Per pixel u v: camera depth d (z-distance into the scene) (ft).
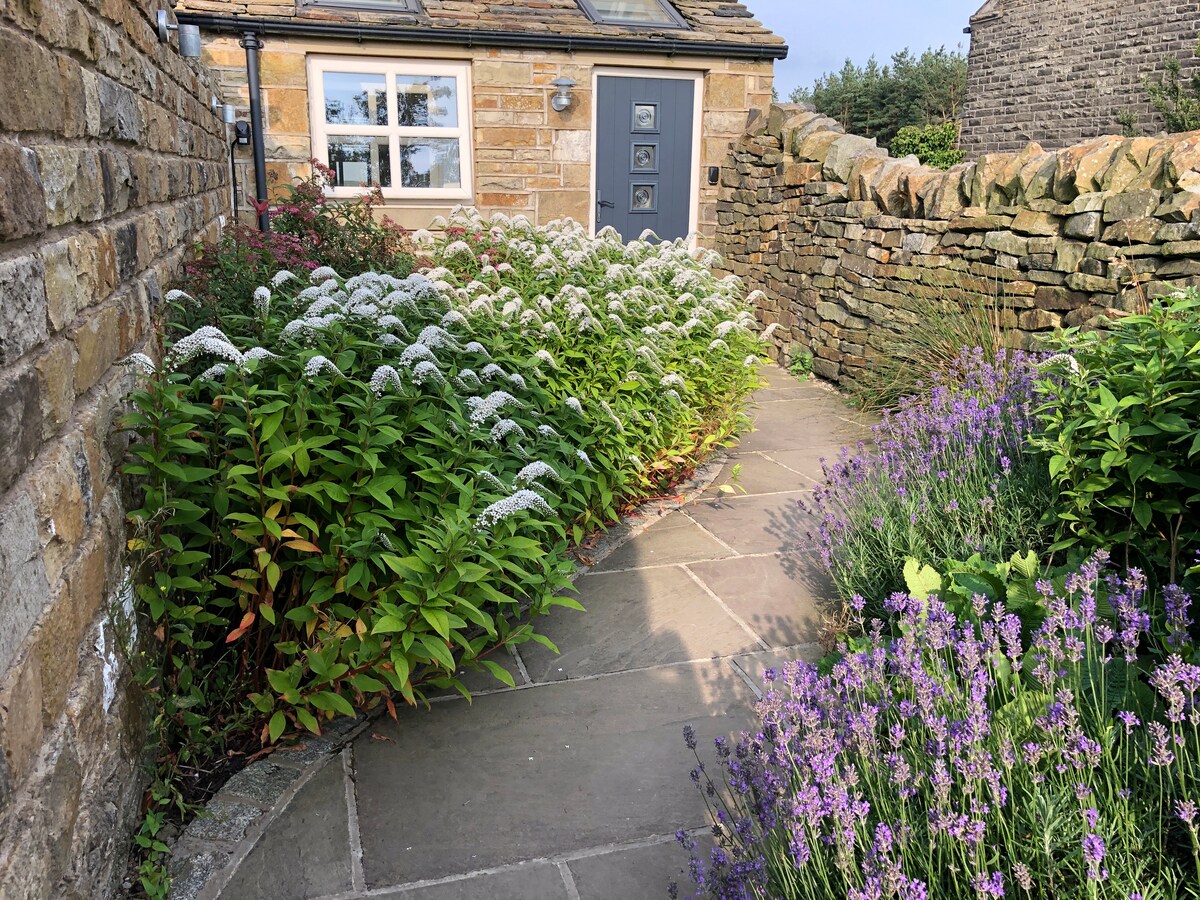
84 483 5.74
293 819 6.84
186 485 7.26
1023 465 10.13
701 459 15.87
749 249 26.84
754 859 5.28
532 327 13.47
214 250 13.02
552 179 27.55
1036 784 4.88
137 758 6.47
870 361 19.12
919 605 7.04
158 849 6.28
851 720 5.88
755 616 10.18
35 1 5.43
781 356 24.21
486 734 7.99
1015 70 49.60
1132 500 8.16
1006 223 15.97
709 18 28.86
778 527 12.94
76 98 6.31
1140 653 7.41
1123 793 4.84
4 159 4.65
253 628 8.13
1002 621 7.55
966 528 9.70
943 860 5.19
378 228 19.07
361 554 7.30
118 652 6.15
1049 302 14.93
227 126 19.80
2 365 4.46
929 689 5.69
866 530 10.05
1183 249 12.35
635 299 16.03
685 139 28.53
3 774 4.03
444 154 26.89
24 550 4.51
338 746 7.79
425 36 24.98
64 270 5.70
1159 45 41.65
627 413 12.75
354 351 8.90
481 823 6.84
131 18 8.83
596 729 8.07
